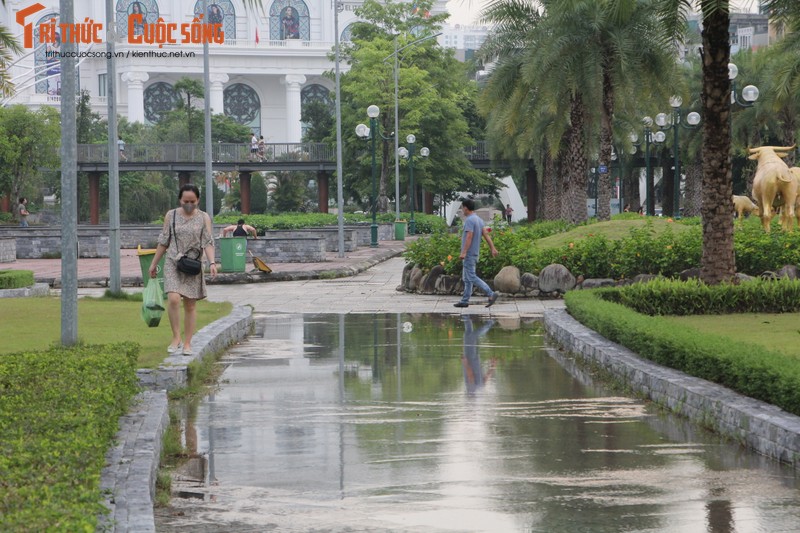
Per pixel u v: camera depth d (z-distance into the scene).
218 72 142.12
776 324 15.77
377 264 40.59
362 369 13.35
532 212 82.56
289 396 11.36
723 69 18.38
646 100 41.41
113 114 22.73
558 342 15.81
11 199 77.44
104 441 6.92
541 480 7.56
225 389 11.89
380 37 81.19
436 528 6.43
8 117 74.81
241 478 7.77
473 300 23.66
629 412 10.23
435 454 8.44
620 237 27.28
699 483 7.43
